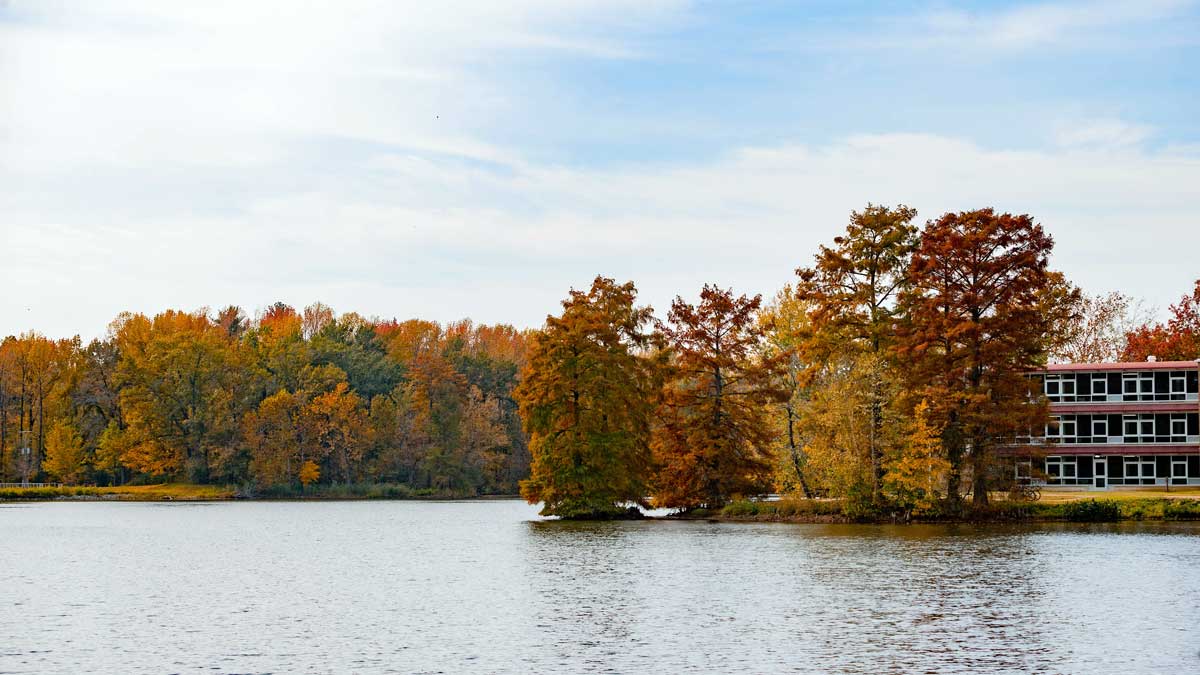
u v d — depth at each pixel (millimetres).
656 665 37000
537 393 97062
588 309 98875
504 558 69000
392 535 91688
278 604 50625
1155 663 36719
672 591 52656
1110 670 35812
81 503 157125
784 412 98500
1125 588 51375
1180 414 103500
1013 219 83125
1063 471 105438
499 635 42219
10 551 78500
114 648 40469
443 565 66125
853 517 86688
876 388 85312
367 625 44656
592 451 96188
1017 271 83875
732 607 47812
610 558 66812
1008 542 70562
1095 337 140500
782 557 65188
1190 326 133375
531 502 100062
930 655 38062
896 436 84875
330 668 37000
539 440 98312
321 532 96562
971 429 82875
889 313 90750
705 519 94125
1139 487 103812
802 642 40312
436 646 40312
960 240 83188
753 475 97375
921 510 85000
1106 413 104875
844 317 91688
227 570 65062
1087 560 61000
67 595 54188
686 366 94938
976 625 43062
